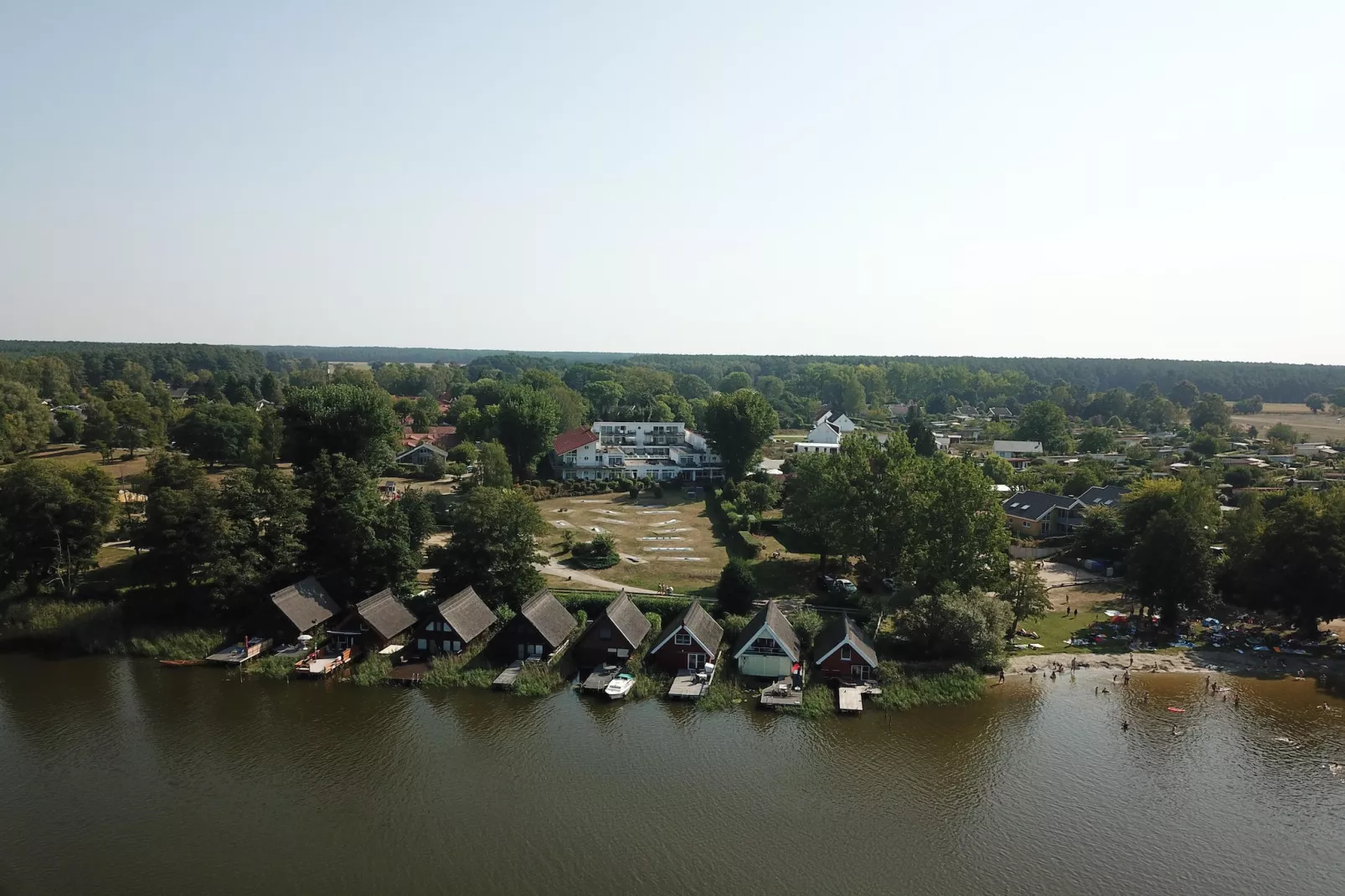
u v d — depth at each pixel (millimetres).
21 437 146500
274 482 72188
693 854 42094
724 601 74688
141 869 40375
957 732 55312
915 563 75500
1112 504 109312
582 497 134125
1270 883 40594
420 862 41219
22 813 44844
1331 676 65125
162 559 67500
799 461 104500
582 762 50844
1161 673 65188
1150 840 43875
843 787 48531
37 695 58906
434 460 145500
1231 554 80562
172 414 182000
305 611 67000
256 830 43688
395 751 52000
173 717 56156
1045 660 67000
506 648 64438
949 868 41281
